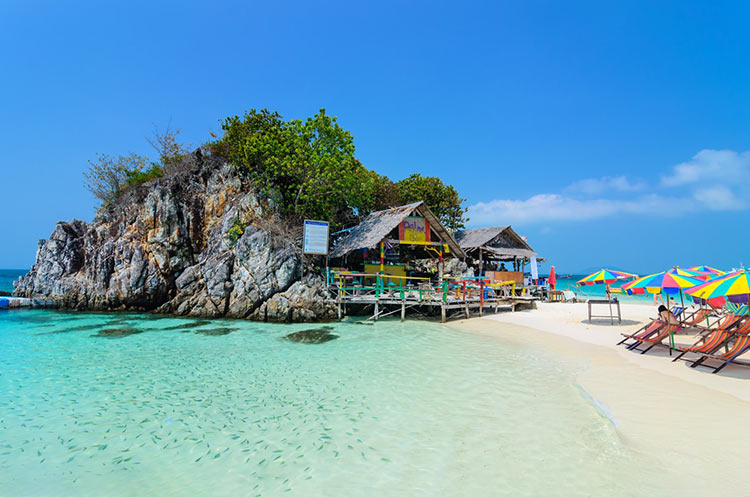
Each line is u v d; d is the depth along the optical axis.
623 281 18.59
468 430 7.26
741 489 4.95
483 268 38.09
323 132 25.95
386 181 38.44
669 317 12.43
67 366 12.29
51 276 28.39
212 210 26.88
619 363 11.39
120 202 28.73
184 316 23.23
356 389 9.84
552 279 32.75
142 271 24.92
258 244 22.95
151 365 12.35
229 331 18.25
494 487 5.36
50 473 6.12
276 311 21.44
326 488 5.50
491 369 11.47
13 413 8.48
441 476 5.70
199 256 25.48
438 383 10.22
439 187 38.53
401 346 14.91
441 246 27.28
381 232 24.02
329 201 28.55
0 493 5.58
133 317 22.86
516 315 22.42
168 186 26.97
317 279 23.14
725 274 15.50
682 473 5.42
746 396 8.16
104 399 9.35
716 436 6.41
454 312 23.50
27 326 19.84
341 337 16.80
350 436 7.14
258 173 27.09
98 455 6.66
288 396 9.41
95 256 26.86
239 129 27.39
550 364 11.83
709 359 11.34
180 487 5.67
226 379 10.85
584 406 8.23
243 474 5.97
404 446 6.70
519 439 6.82
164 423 7.92
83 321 21.42
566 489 5.23
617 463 5.83
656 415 7.44
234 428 7.63
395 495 5.25
